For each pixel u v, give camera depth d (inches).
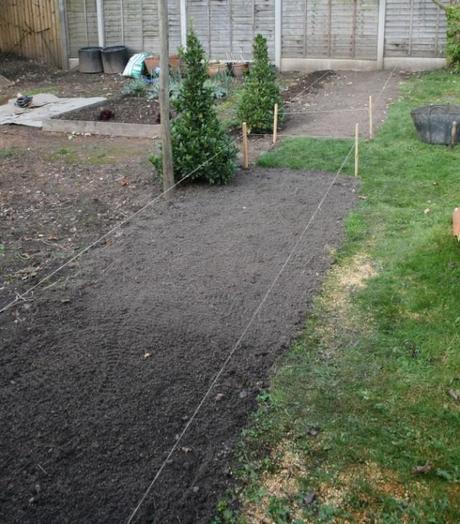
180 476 123.5
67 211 275.1
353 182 296.4
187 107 301.7
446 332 169.5
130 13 679.7
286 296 191.8
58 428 136.3
